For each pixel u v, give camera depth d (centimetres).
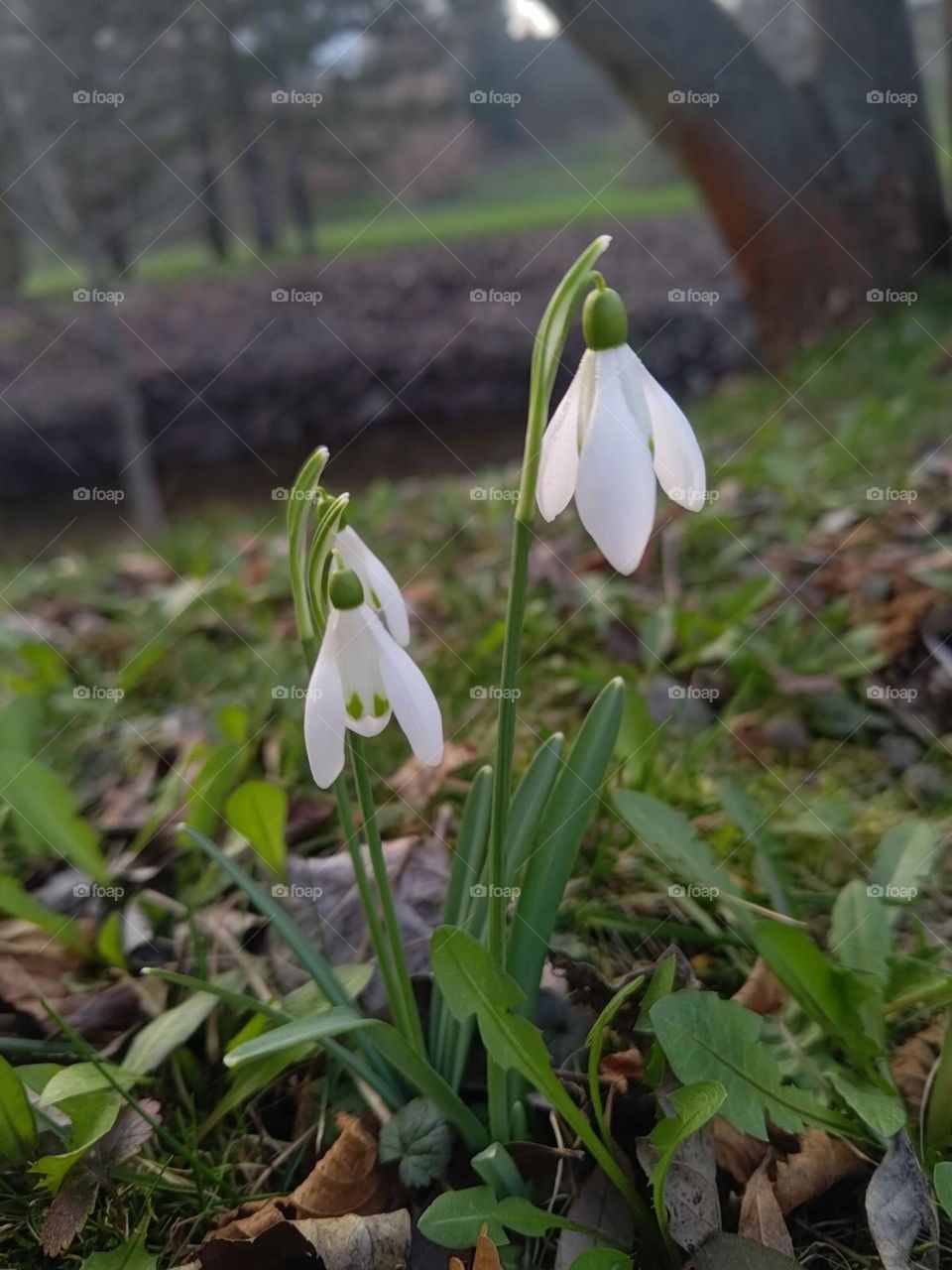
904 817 19
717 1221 11
